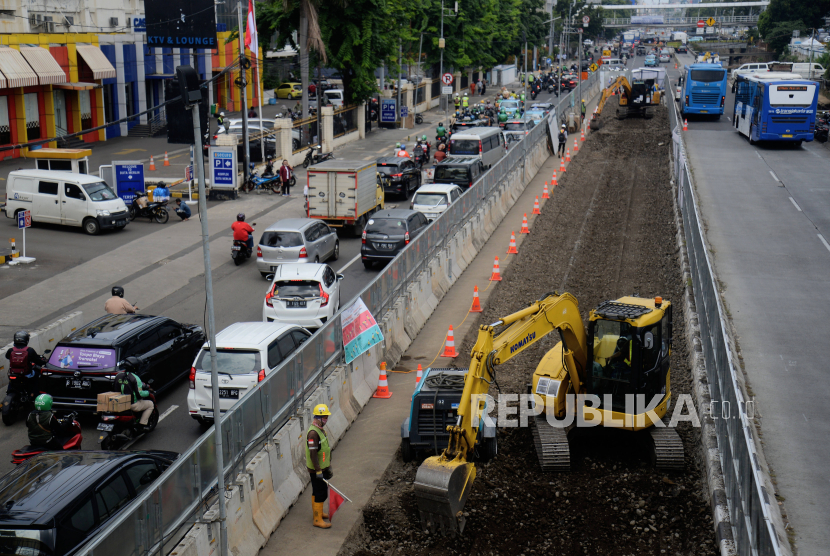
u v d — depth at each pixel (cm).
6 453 1507
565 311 1412
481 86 10181
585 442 1590
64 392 1605
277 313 2109
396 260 2117
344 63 5869
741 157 4747
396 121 6869
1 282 2536
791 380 1761
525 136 4503
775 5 12962
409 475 1455
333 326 1653
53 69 4962
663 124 6625
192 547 1045
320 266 2208
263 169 4359
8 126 4828
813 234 3064
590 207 3994
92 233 3173
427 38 8144
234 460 1200
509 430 1655
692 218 2709
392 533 1274
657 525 1294
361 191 3316
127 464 1114
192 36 4809
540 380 1503
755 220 3288
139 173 3575
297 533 1262
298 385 1464
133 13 6194
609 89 7606
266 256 2625
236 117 6600
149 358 1711
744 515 1088
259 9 5375
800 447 1455
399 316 2102
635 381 1436
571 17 15375
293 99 8144
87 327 1709
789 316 2186
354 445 1571
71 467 1084
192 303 2425
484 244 3259
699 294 2167
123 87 5922
